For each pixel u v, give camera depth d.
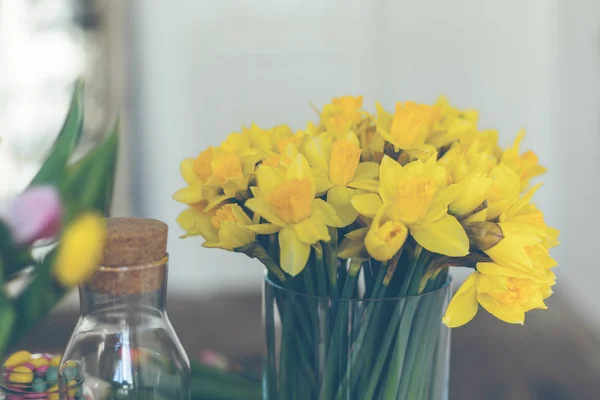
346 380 0.91
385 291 0.93
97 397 0.87
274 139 1.01
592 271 3.37
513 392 1.72
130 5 3.83
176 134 3.97
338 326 0.90
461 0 3.87
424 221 0.88
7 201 0.79
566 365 1.92
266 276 0.95
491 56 3.90
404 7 3.90
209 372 1.09
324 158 0.93
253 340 2.28
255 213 0.91
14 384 0.91
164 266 0.88
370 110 4.01
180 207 4.02
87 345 0.87
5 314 0.81
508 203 0.91
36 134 3.64
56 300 0.83
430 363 0.92
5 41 3.72
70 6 3.79
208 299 2.89
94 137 3.73
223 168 0.94
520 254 0.87
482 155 0.93
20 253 0.81
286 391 0.93
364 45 3.96
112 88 3.85
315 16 3.94
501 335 2.17
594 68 3.39
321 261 0.91
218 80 3.96
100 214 0.87
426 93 3.97
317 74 4.00
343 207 0.90
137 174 3.95
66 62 3.80
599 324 2.42
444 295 0.92
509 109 3.92
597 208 3.33
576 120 3.59
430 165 0.90
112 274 0.85
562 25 3.71
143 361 0.87
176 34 3.90
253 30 3.94
